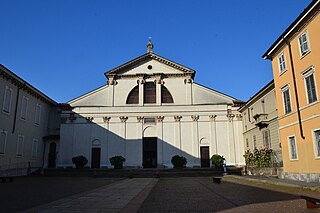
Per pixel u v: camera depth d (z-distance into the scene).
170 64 38.22
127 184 19.58
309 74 18.23
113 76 38.16
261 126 28.20
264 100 28.14
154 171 31.50
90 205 9.88
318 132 17.41
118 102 37.41
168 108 36.97
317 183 16.83
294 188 15.06
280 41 21.14
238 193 13.48
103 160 35.81
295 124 19.84
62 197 12.34
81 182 21.84
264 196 12.19
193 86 37.75
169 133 36.34
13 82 28.72
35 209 9.05
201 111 36.75
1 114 26.73
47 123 37.53
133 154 35.88
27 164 31.78
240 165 34.81
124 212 8.44
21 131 30.55
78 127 36.75
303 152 18.81
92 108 37.19
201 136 36.16
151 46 39.62
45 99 36.09
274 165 23.95
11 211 8.82
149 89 38.16
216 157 33.47
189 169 32.16
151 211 8.62
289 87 20.62
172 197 12.12
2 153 26.88
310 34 18.00
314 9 17.09
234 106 36.59
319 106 17.12
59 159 35.62
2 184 19.95
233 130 36.03
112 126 36.75
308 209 8.73
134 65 38.66
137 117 36.88
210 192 14.06
